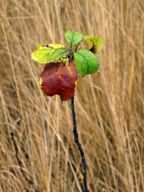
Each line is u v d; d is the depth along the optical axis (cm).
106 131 106
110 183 100
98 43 48
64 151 103
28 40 108
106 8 104
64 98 46
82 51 46
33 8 111
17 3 112
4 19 109
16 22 116
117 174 99
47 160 94
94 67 46
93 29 103
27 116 101
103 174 100
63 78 45
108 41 102
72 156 105
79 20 107
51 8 107
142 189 97
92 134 104
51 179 95
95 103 100
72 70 45
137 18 107
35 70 107
